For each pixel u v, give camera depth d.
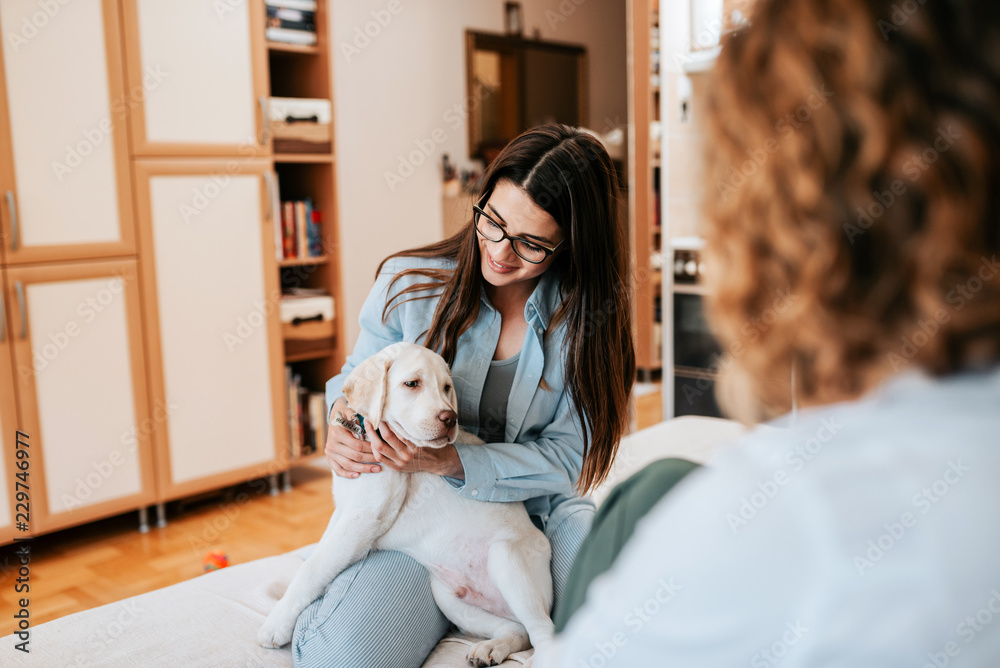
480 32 4.56
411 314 1.49
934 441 0.31
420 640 1.35
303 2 3.31
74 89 2.58
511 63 4.77
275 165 3.70
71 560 2.63
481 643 1.30
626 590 0.35
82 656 1.29
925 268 0.30
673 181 3.28
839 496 0.31
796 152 0.32
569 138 1.36
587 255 1.37
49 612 2.25
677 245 3.30
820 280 0.32
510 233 1.31
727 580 0.32
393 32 4.15
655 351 4.19
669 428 2.38
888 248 0.31
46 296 2.57
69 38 2.56
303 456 3.38
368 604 1.29
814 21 0.32
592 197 1.36
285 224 3.33
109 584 2.44
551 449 1.46
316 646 1.27
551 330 1.44
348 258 4.08
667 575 0.33
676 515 0.35
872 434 0.32
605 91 5.47
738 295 0.35
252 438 3.15
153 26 2.75
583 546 0.60
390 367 1.34
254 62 3.04
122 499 2.80
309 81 3.45
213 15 2.90
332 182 3.42
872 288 0.32
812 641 0.30
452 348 1.45
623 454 2.10
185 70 2.84
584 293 1.40
